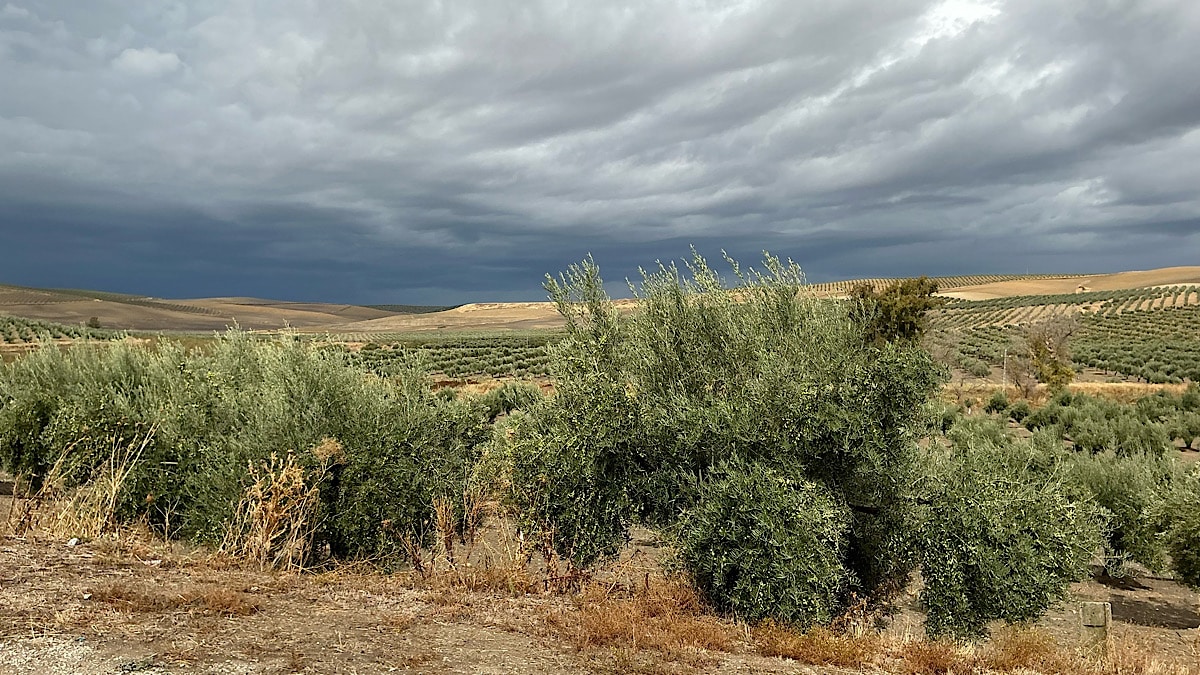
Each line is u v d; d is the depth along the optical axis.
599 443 8.09
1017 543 7.56
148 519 8.84
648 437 8.27
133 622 5.15
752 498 7.18
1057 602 8.31
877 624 7.95
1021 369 44.91
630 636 5.90
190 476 8.69
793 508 7.09
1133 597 12.25
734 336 8.80
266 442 8.34
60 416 9.82
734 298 9.16
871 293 19.27
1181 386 45.38
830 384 7.90
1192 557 11.35
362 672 4.61
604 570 8.29
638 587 7.61
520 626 5.97
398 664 4.81
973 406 39.81
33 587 5.75
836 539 7.20
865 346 8.74
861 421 7.67
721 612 7.36
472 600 6.64
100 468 8.80
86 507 8.20
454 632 5.65
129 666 4.39
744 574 7.11
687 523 7.55
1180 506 11.52
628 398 8.37
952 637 7.30
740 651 6.02
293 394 8.89
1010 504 7.80
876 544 8.11
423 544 8.58
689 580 7.56
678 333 9.07
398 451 8.52
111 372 12.88
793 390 7.89
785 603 6.91
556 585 7.55
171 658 4.55
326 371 9.24
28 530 7.88
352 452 8.28
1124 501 12.75
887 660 6.14
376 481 8.20
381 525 8.20
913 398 7.95
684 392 8.57
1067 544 7.90
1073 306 107.94
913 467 8.09
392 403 9.05
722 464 7.63
